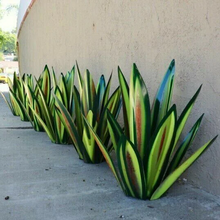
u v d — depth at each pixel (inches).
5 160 102.0
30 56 331.9
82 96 97.3
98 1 130.9
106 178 85.7
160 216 63.4
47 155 108.5
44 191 76.0
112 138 73.7
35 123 151.1
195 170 77.4
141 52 98.1
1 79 908.6
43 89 138.9
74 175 88.0
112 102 92.0
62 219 62.0
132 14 103.0
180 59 80.6
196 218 62.5
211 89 71.2
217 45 69.2
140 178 66.9
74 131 95.3
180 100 80.9
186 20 78.0
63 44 189.5
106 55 124.4
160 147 65.6
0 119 189.9
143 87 66.2
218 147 70.1
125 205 68.4
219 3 68.2
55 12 207.5
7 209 65.9
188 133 71.5
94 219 62.1
